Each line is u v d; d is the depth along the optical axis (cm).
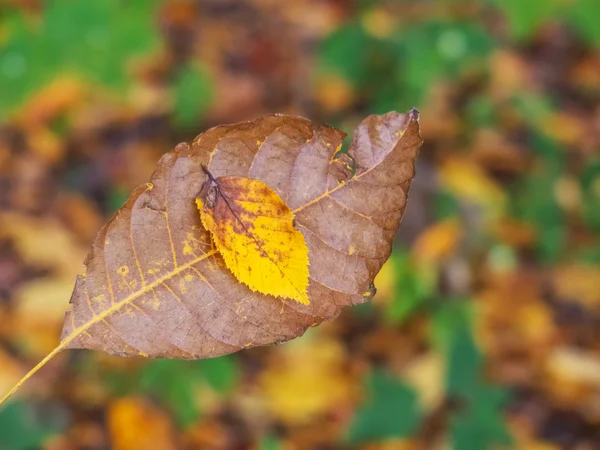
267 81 175
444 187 147
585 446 117
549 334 132
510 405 121
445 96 168
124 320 49
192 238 50
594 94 186
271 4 204
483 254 140
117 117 159
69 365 114
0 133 153
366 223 50
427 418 111
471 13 190
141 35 153
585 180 159
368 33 159
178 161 50
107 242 49
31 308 124
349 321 128
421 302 129
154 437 105
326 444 112
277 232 50
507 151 160
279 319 50
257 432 112
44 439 102
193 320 49
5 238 136
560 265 143
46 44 150
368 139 51
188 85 161
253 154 50
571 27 197
